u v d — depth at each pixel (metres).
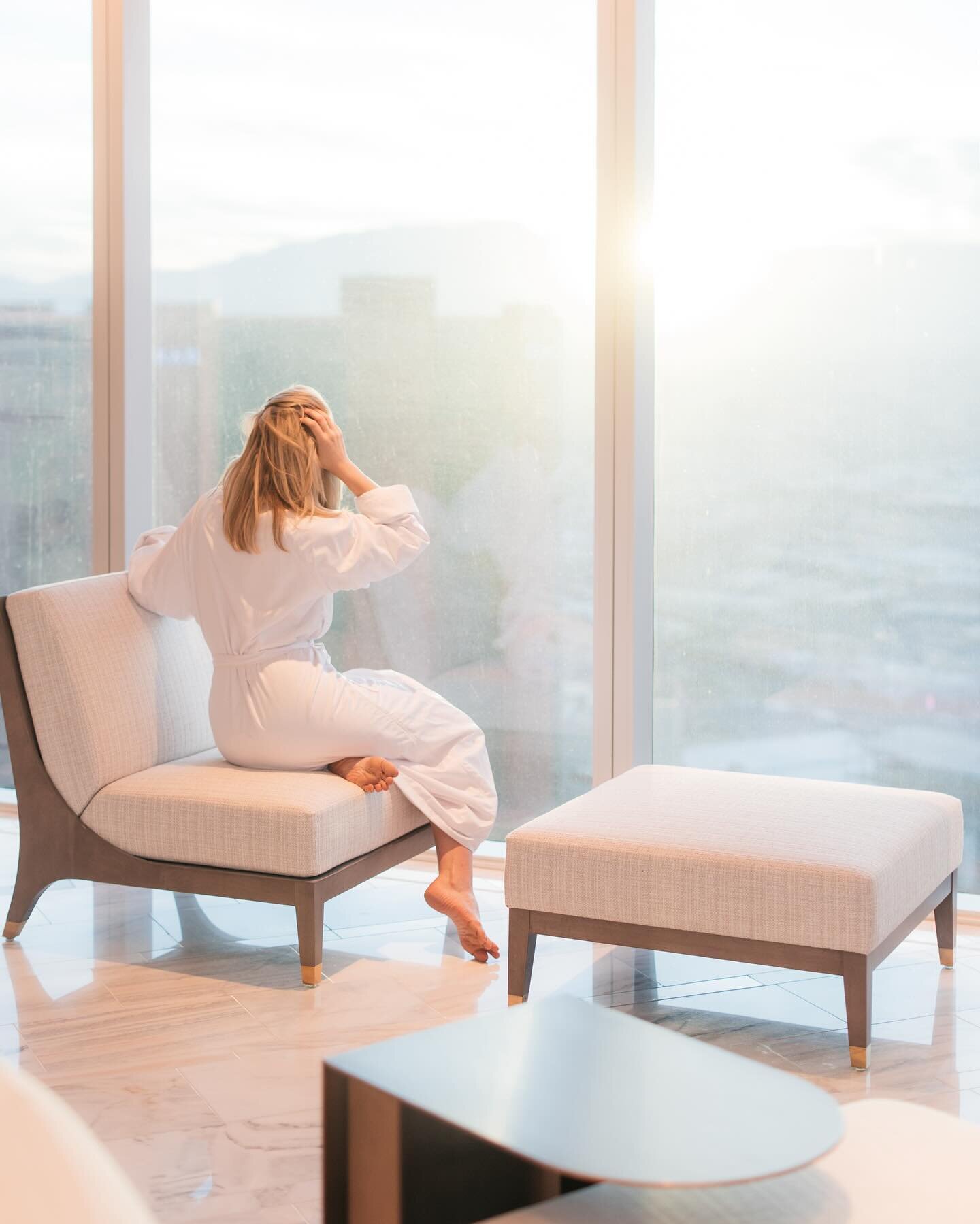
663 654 3.41
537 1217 1.23
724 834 2.45
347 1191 1.42
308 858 2.64
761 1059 2.36
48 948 2.88
